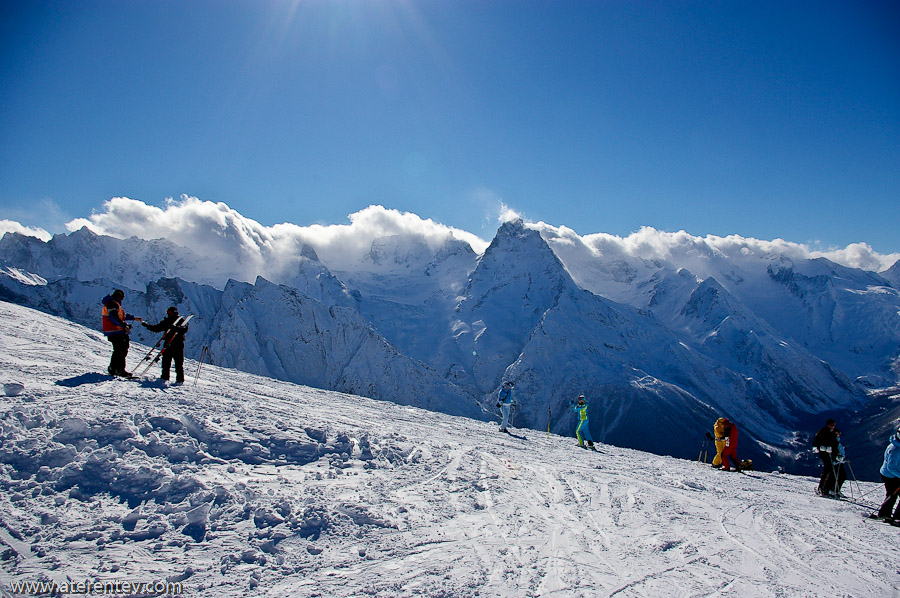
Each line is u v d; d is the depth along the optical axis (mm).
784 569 7461
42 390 10312
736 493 12492
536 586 6098
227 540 6387
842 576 7387
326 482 8758
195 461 8359
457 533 7578
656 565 7121
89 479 7145
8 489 6629
